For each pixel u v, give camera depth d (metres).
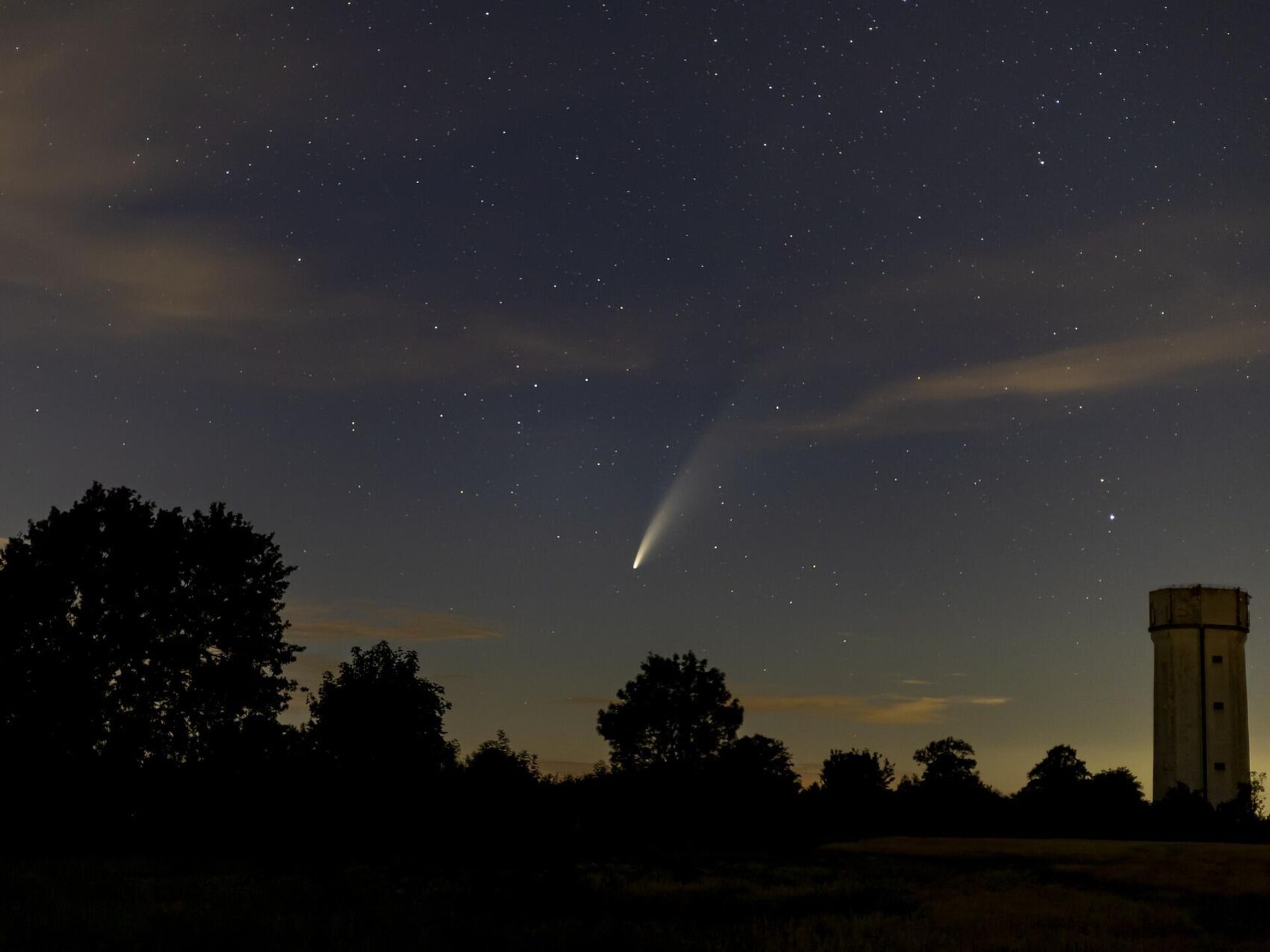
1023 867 44.78
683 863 45.94
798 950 22.92
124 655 56.72
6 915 23.38
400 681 60.16
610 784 82.38
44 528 57.88
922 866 46.38
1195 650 98.06
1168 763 97.44
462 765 62.03
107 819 53.28
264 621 60.53
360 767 56.47
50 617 56.69
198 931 22.00
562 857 46.28
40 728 53.59
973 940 24.70
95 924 22.39
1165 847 54.38
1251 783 95.38
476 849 49.88
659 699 99.00
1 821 52.28
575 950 22.70
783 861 48.91
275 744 56.34
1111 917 29.06
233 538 60.28
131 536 58.19
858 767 107.06
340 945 21.19
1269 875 40.41
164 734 56.41
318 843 51.28
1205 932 27.77
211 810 53.22
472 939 23.06
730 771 84.31
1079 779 99.31
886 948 23.45
